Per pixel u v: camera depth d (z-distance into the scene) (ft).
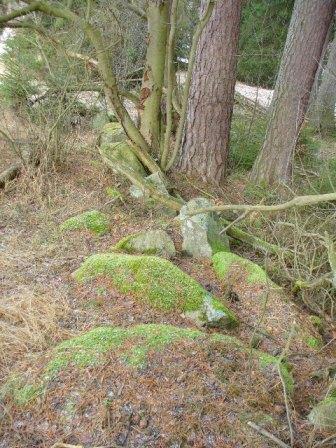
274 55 36.01
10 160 20.04
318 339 12.46
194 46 18.51
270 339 11.98
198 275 14.49
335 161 23.85
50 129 19.36
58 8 16.71
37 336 10.51
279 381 9.86
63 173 20.13
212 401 9.02
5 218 16.47
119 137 22.50
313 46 21.57
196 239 15.56
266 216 18.83
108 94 19.11
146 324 11.19
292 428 8.87
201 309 12.13
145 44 27.48
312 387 10.57
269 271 15.40
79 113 26.17
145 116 21.48
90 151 22.29
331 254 11.28
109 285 12.70
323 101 36.45
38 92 22.86
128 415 8.61
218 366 9.86
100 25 24.12
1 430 8.34
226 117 23.30
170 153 24.34
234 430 8.52
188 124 23.49
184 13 25.52
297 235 14.75
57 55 21.65
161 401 8.89
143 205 18.47
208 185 23.34
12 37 27.25
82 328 11.13
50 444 8.11
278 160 23.06
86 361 9.55
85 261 13.82
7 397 8.95
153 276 12.63
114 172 20.22
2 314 11.10
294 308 13.48
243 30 36.68
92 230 16.06
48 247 14.73
